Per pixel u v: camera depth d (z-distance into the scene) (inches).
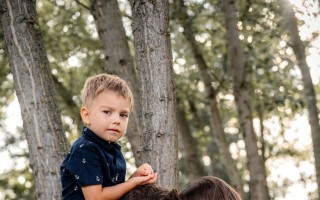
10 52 187.8
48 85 187.5
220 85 414.3
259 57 356.8
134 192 126.3
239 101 378.3
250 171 382.6
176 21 367.2
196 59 405.7
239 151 627.5
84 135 133.2
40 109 184.2
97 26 287.7
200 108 612.4
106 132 130.6
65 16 413.7
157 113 160.6
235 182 437.7
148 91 161.6
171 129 161.5
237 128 604.7
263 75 370.9
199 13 358.0
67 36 419.5
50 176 181.9
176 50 417.1
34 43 187.6
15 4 187.9
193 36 390.9
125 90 133.4
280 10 324.5
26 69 185.3
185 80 443.5
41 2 420.5
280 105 339.0
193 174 499.8
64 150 185.8
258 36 335.9
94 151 129.2
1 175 708.7
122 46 283.0
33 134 183.9
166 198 120.0
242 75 365.7
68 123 468.4
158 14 164.1
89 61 450.0
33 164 184.9
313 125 330.3
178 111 498.6
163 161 159.6
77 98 473.4
